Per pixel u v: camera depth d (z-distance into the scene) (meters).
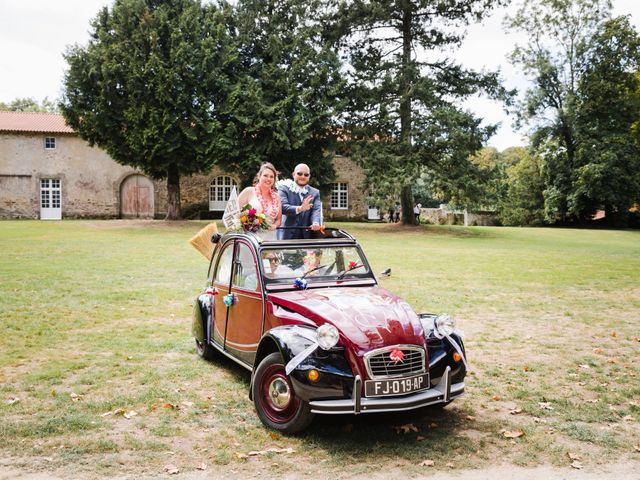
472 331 8.85
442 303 11.05
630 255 21.62
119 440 4.52
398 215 45.06
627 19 44.03
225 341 6.27
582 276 15.19
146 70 27.22
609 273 15.88
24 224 29.98
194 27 28.61
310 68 30.03
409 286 13.01
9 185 39.00
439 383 4.88
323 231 6.63
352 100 31.38
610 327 9.20
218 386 5.95
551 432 4.87
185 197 42.09
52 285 12.14
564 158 46.16
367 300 5.24
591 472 4.14
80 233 25.86
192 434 4.69
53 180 40.12
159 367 6.62
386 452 4.41
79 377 6.19
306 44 30.56
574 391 6.01
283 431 4.68
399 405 4.45
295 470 4.07
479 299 11.58
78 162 40.09
